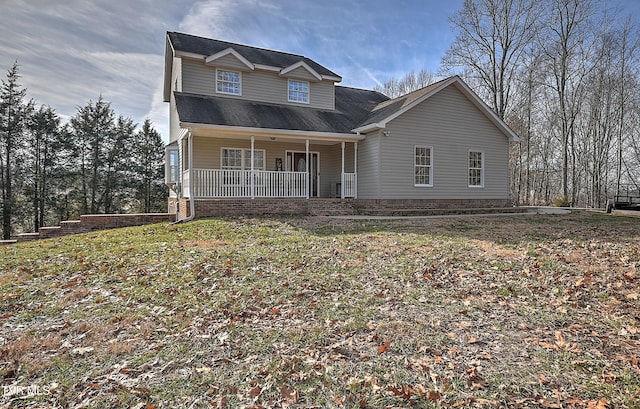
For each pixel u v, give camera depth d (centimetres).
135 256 639
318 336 315
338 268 531
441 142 1447
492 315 357
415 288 441
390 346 294
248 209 1180
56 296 437
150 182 3231
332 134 1332
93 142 2848
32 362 278
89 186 2853
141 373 261
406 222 1052
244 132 1205
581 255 588
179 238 828
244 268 538
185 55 1330
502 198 1580
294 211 1246
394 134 1357
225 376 254
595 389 228
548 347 286
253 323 348
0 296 431
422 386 236
